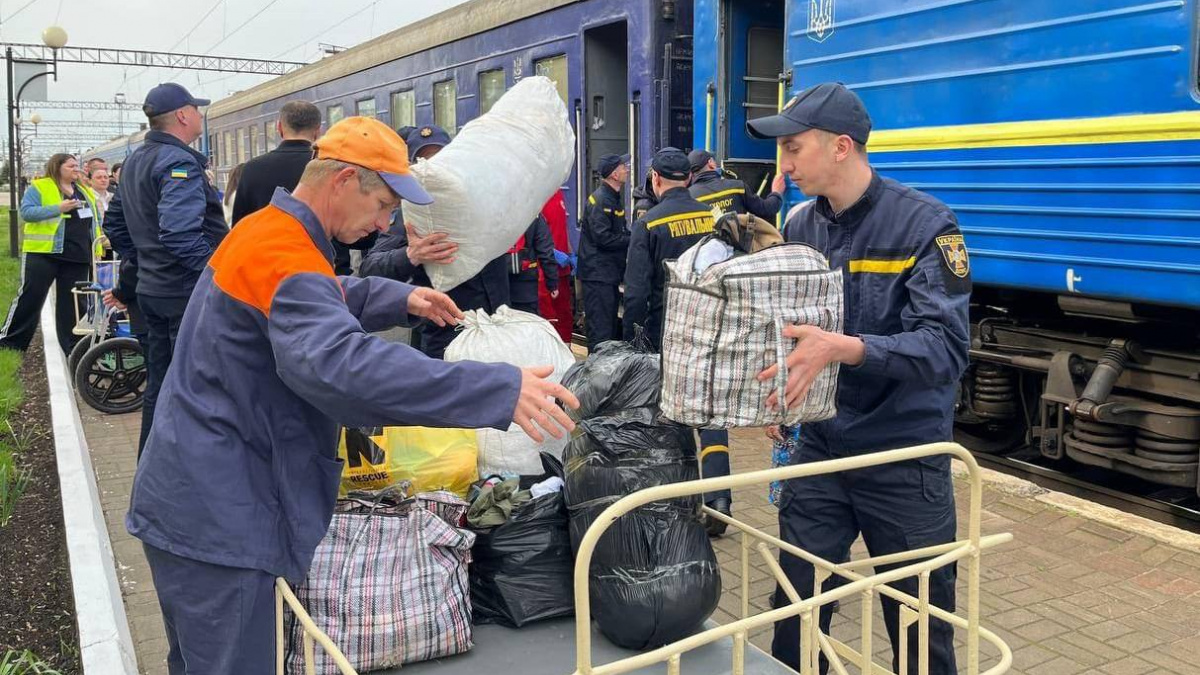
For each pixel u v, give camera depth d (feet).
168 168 15.89
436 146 16.21
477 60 34.96
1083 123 14.49
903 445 8.41
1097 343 16.55
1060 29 14.71
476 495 8.15
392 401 5.85
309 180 6.71
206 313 6.56
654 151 25.84
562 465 8.25
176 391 6.62
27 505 16.87
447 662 6.88
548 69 30.73
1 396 23.63
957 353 7.88
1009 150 15.69
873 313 8.44
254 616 6.45
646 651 7.07
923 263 8.04
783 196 20.86
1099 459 16.58
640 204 21.43
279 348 6.07
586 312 22.20
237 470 6.45
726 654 7.08
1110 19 14.05
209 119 82.99
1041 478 18.26
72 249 29.01
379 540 6.90
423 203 6.84
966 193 16.53
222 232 17.26
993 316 19.03
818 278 7.22
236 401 6.47
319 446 6.72
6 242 76.64
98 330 23.98
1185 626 12.05
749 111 23.94
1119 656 11.40
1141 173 13.80
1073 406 16.22
